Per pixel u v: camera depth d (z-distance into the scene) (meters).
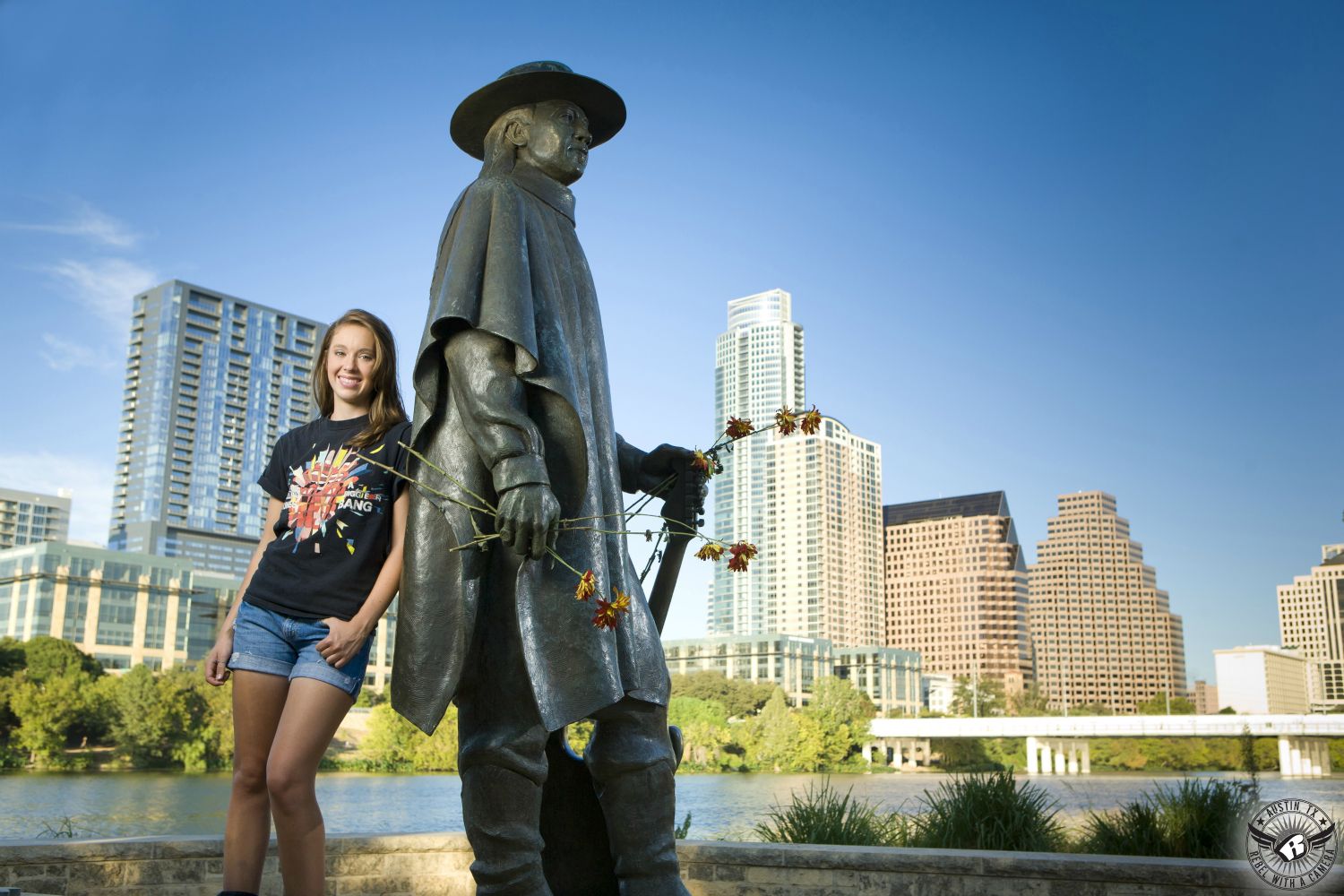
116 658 104.88
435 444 3.14
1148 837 8.78
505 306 3.06
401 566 3.11
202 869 5.60
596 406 3.38
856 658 161.62
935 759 116.56
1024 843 8.88
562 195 3.54
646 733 3.29
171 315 197.62
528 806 3.10
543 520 2.87
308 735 2.88
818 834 8.91
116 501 195.75
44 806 44.75
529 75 3.48
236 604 3.26
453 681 2.99
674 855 3.29
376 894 5.79
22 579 103.44
